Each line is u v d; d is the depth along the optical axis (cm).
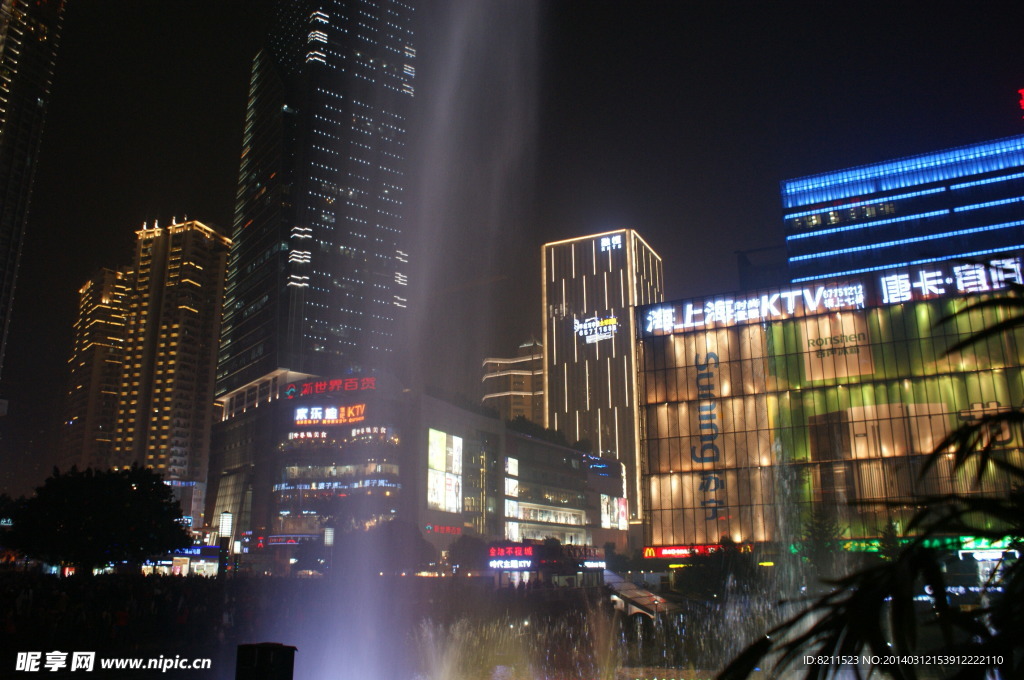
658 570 8038
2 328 16812
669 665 3500
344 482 14325
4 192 17250
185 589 3956
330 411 15062
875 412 7600
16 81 17900
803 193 13988
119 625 3120
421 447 13938
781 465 7888
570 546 7112
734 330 8488
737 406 8244
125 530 6100
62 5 19325
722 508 7988
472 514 14788
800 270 13525
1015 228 12344
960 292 7531
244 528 16725
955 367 7369
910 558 293
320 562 10088
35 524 5847
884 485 7350
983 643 268
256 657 920
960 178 12962
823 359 7994
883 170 13562
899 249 12988
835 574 6006
